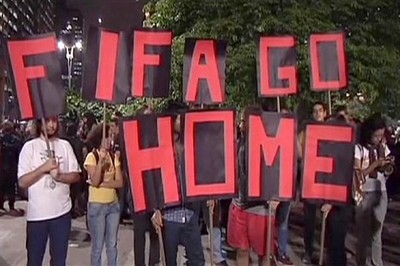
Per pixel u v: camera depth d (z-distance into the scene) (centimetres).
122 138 573
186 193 579
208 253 859
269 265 609
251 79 1150
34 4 7044
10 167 1286
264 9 1162
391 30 1260
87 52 572
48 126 596
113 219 713
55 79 576
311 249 881
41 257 598
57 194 596
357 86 1164
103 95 574
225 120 581
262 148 582
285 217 845
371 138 751
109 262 713
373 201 775
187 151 579
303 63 1050
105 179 703
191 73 583
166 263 629
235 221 665
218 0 1212
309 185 586
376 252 798
